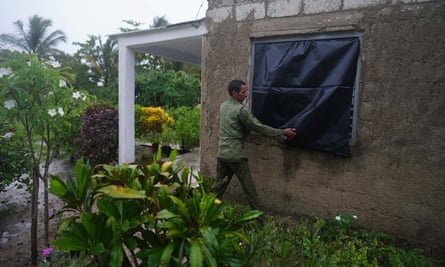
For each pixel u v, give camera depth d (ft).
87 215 4.92
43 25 75.56
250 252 5.83
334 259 8.16
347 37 10.65
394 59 9.82
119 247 4.88
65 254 7.42
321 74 10.87
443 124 9.27
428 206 9.58
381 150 10.18
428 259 9.04
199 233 4.84
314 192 11.46
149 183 5.49
